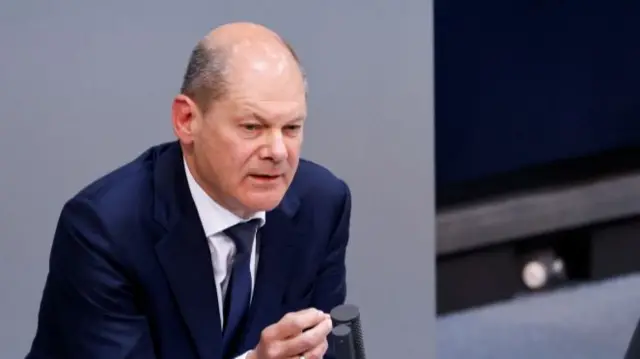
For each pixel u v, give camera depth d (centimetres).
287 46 408
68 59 735
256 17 788
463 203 1078
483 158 1139
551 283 1148
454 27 1082
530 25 1120
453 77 1098
